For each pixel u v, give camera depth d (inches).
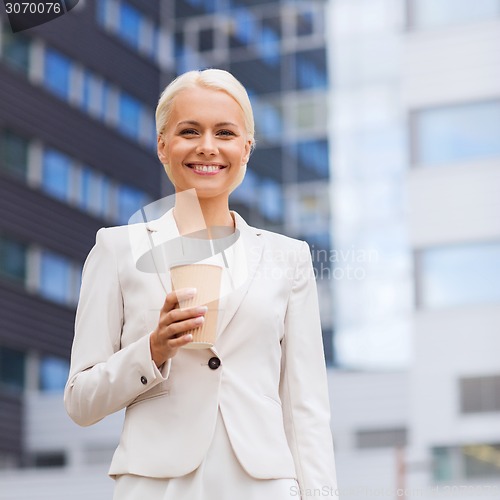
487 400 686.5
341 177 746.2
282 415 105.6
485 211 712.4
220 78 104.1
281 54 781.3
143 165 876.6
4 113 781.3
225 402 98.5
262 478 97.3
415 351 693.3
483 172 714.8
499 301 695.1
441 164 723.4
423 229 718.5
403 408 689.0
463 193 715.4
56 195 810.2
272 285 104.0
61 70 822.5
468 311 697.6
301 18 781.9
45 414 762.8
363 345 697.6
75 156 826.2
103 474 700.0
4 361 761.6
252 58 800.3
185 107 103.3
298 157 759.1
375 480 646.5
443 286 706.8
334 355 699.4
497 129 717.9
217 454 97.5
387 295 706.8
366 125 745.6
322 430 105.1
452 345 695.7
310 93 764.6
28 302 781.9
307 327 107.1
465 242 708.0
